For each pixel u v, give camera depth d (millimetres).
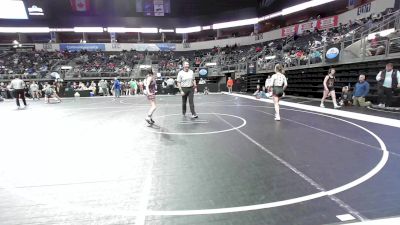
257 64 24641
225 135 6562
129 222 2748
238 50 38000
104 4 38656
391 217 2742
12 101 21219
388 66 10016
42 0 37031
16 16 37656
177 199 3225
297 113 10109
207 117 9516
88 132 7332
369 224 2625
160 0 39312
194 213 2893
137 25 40625
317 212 2854
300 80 18219
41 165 4582
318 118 8828
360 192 3309
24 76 30688
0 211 3021
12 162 4773
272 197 3215
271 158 4688
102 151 5363
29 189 3596
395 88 9922
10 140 6531
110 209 3021
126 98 21953
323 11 32562
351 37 14742
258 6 37656
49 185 3721
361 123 7770
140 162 4629
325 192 3322
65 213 2957
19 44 39188
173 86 27281
